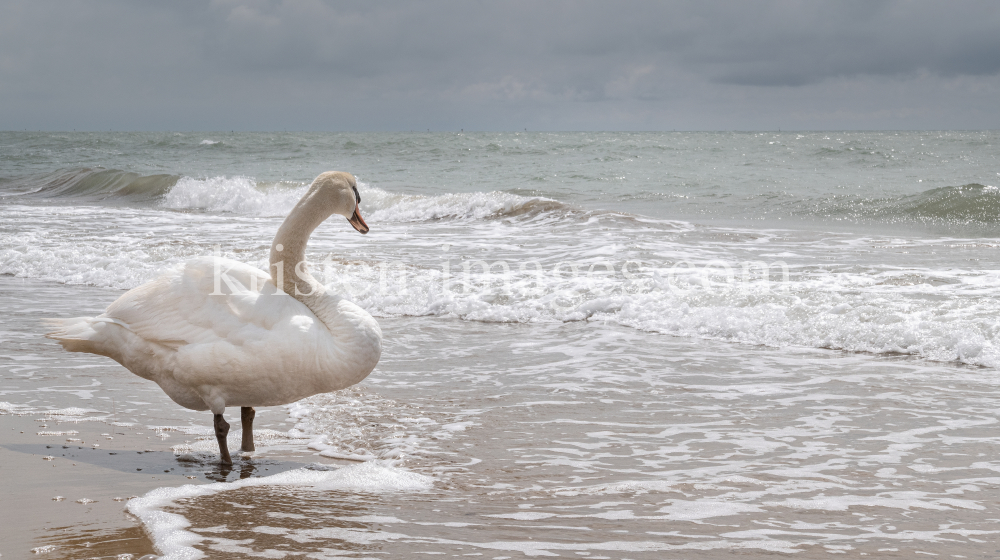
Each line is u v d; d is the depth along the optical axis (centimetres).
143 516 377
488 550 339
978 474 437
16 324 856
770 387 629
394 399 606
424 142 7475
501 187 2739
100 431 525
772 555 334
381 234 1581
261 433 529
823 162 3803
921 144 5875
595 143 7825
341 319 454
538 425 539
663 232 1538
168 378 457
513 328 870
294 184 2530
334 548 340
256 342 436
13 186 3222
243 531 359
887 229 1667
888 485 422
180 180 2588
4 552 334
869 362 702
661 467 455
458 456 477
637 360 721
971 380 638
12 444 494
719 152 4894
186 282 456
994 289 911
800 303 861
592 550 339
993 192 1862
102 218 1955
